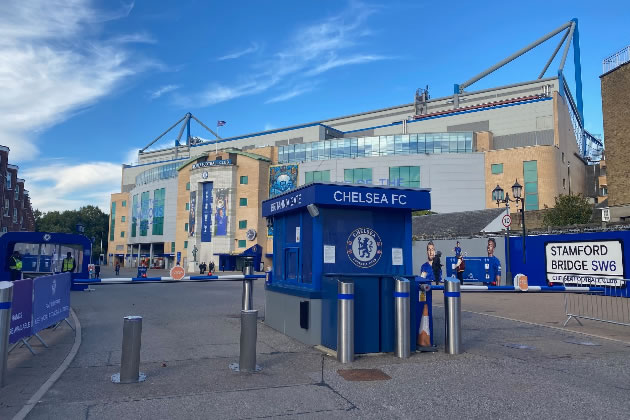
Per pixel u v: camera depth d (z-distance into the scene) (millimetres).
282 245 9938
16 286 7242
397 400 5121
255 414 4684
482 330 9844
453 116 68250
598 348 7902
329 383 5785
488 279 22312
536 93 68812
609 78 25734
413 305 7684
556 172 54938
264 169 63219
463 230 29094
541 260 21625
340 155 64125
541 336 9125
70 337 9234
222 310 13234
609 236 18359
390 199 8336
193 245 64000
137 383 5805
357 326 7355
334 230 8266
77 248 21031
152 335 9156
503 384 5691
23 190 70812
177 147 104625
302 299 8414
